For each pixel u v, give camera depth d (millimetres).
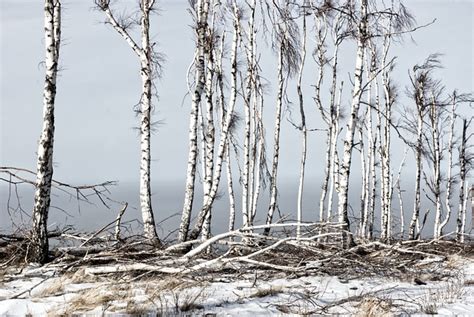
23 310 7699
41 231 11453
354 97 16203
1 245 12297
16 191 11625
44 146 11570
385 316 8328
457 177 28547
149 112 15008
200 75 15500
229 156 21125
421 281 11898
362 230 26047
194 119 15273
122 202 13094
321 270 11914
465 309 9094
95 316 7379
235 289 9812
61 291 8930
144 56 15297
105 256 11336
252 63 20094
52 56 11695
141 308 7758
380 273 12336
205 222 18281
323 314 8359
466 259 15875
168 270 10102
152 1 15430
